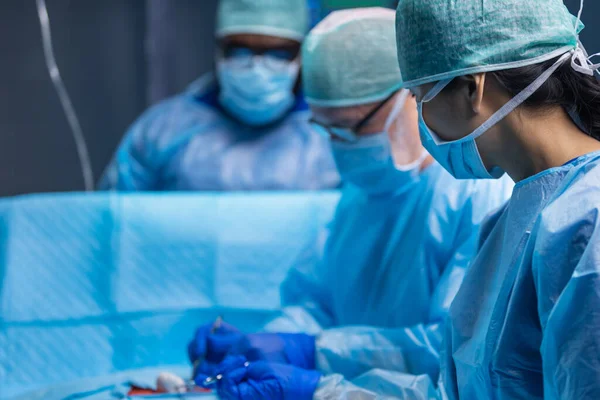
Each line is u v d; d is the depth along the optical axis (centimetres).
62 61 371
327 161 276
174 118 290
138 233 186
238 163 276
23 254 179
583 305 79
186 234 188
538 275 85
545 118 91
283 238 189
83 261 182
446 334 108
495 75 92
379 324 150
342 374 132
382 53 141
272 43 276
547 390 82
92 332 179
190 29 370
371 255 156
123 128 379
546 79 90
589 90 90
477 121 93
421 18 96
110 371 178
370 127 143
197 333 149
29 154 369
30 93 368
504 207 110
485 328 95
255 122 285
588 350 78
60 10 368
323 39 144
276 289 186
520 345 90
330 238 169
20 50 366
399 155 147
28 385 171
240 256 188
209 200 192
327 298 168
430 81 96
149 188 286
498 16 92
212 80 301
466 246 134
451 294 131
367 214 159
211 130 286
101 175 378
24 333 175
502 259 97
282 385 119
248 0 275
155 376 150
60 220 183
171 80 370
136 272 184
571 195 85
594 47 205
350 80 140
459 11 93
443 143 98
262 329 164
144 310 183
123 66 376
